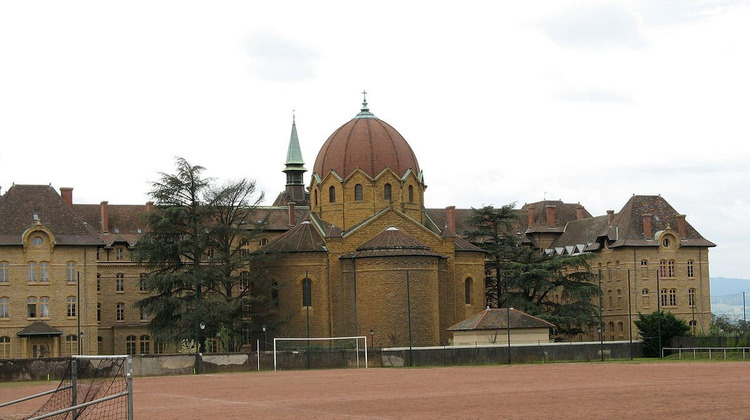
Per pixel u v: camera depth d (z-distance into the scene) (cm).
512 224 17600
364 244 12288
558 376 7356
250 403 5484
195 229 12188
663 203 16075
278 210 16225
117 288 14800
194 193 12338
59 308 12225
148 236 12156
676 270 15625
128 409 3903
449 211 16338
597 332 15788
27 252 12156
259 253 12444
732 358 9800
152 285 11725
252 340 12575
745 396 5156
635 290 15362
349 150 12938
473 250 12988
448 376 7688
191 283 11894
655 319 10806
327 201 12962
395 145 13025
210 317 11500
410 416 4572
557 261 13000
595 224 16512
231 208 12662
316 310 12169
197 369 8962
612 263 15775
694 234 15888
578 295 12862
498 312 11338
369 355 9575
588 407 4766
